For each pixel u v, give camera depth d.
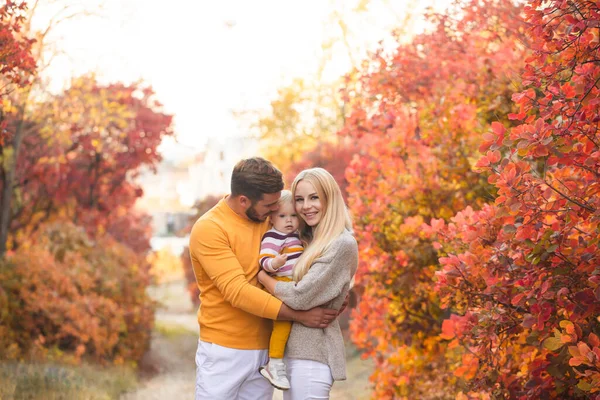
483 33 6.79
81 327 12.25
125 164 15.40
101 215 16.48
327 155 15.95
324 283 3.63
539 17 3.39
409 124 7.25
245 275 3.83
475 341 4.07
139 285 16.73
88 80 12.01
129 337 15.36
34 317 11.93
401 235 6.57
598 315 3.44
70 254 14.11
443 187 6.64
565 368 3.59
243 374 3.87
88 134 13.91
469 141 6.35
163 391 11.34
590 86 3.16
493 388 4.08
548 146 3.25
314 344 3.70
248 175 3.76
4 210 12.18
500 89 5.82
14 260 12.14
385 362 7.86
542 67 3.43
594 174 3.24
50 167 13.71
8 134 7.10
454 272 3.98
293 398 3.72
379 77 7.48
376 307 7.49
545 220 3.49
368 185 7.43
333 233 3.72
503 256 3.68
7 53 5.68
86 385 9.45
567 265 3.41
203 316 3.95
